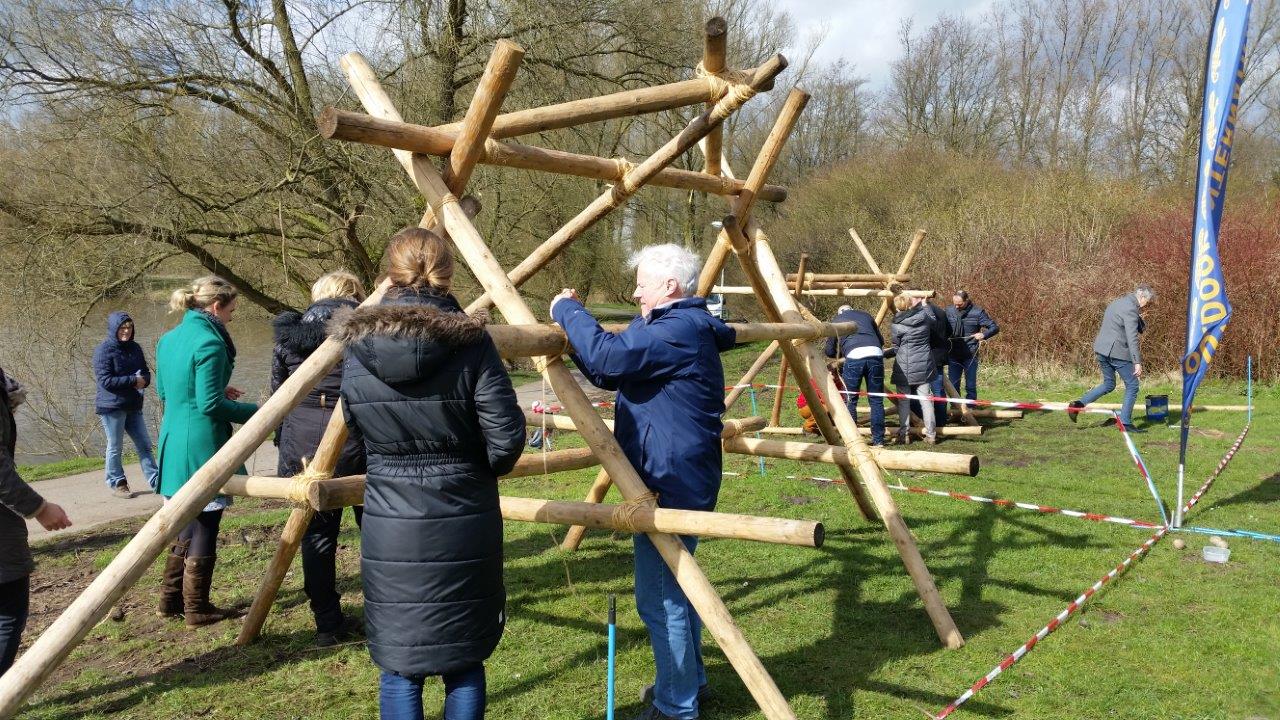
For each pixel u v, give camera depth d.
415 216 13.40
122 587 2.36
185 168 12.42
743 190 4.48
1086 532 5.49
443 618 2.37
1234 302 12.41
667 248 2.99
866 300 20.34
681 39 15.65
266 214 13.15
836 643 3.86
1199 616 4.13
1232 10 5.27
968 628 4.02
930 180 22.31
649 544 2.98
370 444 2.45
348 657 3.75
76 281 12.27
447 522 2.38
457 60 13.68
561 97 14.32
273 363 4.03
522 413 2.45
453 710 2.47
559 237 3.88
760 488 6.81
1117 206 16.70
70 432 12.65
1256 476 7.01
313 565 3.81
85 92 11.58
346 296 4.03
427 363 2.31
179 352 3.96
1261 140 23.08
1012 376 14.16
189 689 3.45
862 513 5.75
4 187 11.93
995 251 16.12
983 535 5.46
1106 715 3.22
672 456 2.85
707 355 2.91
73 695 3.43
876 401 8.85
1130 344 9.17
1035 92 27.23
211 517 4.11
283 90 12.48
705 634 3.98
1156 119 24.86
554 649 3.82
